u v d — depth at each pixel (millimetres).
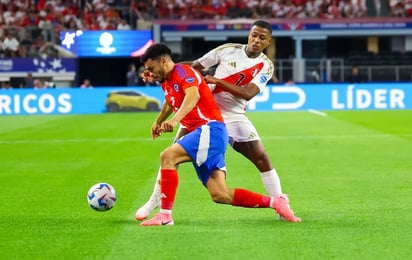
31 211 29391
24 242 23469
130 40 108875
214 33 121312
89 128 75250
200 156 24969
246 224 25906
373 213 28062
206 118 25188
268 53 129375
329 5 128000
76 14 120188
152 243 22906
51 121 86875
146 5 125562
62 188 35875
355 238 23469
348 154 49250
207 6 127625
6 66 110062
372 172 40406
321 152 50812
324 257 21031
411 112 95500
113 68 119188
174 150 25094
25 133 70188
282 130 69438
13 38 111625
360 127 71688
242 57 26797
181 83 24750
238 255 21297
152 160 47469
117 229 25203
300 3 128375
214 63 27484
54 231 25141
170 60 24969
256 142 27219
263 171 27438
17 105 103625
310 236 23781
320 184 36188
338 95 104375
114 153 51969
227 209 29094
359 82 112125
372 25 122938
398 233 24219
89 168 43812
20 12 121000
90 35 109062
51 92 104000
